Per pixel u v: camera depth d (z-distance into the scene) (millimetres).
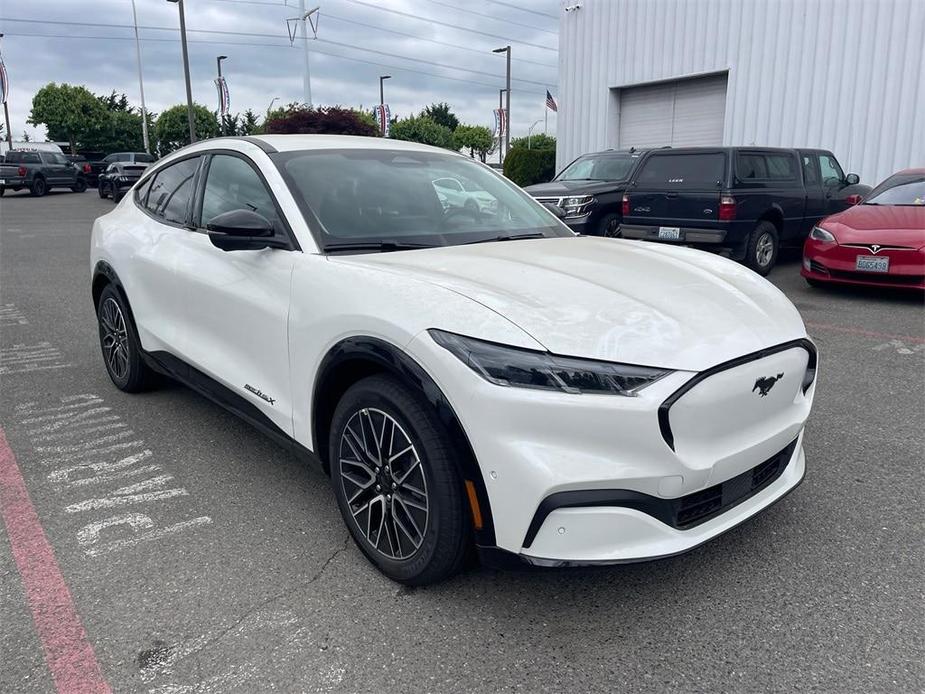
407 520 2502
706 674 2168
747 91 15664
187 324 3701
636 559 2154
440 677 2154
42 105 57156
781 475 2721
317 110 18391
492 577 2666
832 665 2203
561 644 2301
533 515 2119
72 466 3637
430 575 2445
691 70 16641
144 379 4586
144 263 4023
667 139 17875
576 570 2123
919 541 2920
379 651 2266
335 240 2971
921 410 4461
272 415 3074
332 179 3295
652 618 2432
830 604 2504
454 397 2201
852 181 11125
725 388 2271
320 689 2105
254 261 3113
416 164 3717
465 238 3277
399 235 3129
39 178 29625
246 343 3188
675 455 2162
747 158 9062
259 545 2893
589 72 19016
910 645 2291
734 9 15625
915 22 13094
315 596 2549
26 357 5668
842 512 3162
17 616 2436
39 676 2156
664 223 9414
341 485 2730
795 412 2686
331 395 2777
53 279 9414
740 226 8883
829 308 7473
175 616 2438
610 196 10766
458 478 2293
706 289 2705
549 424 2107
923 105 13203
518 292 2439
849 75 14078
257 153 3414
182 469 3605
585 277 2664
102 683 2127
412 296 2424
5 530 3006
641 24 17516
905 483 3445
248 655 2246
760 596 2553
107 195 27250
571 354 2152
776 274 9758
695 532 2287
